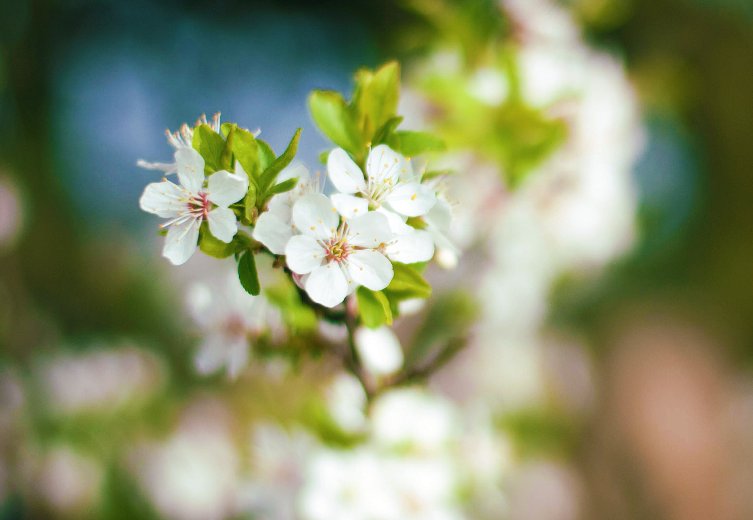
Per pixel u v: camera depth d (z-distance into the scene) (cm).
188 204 37
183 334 116
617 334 115
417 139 40
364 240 37
